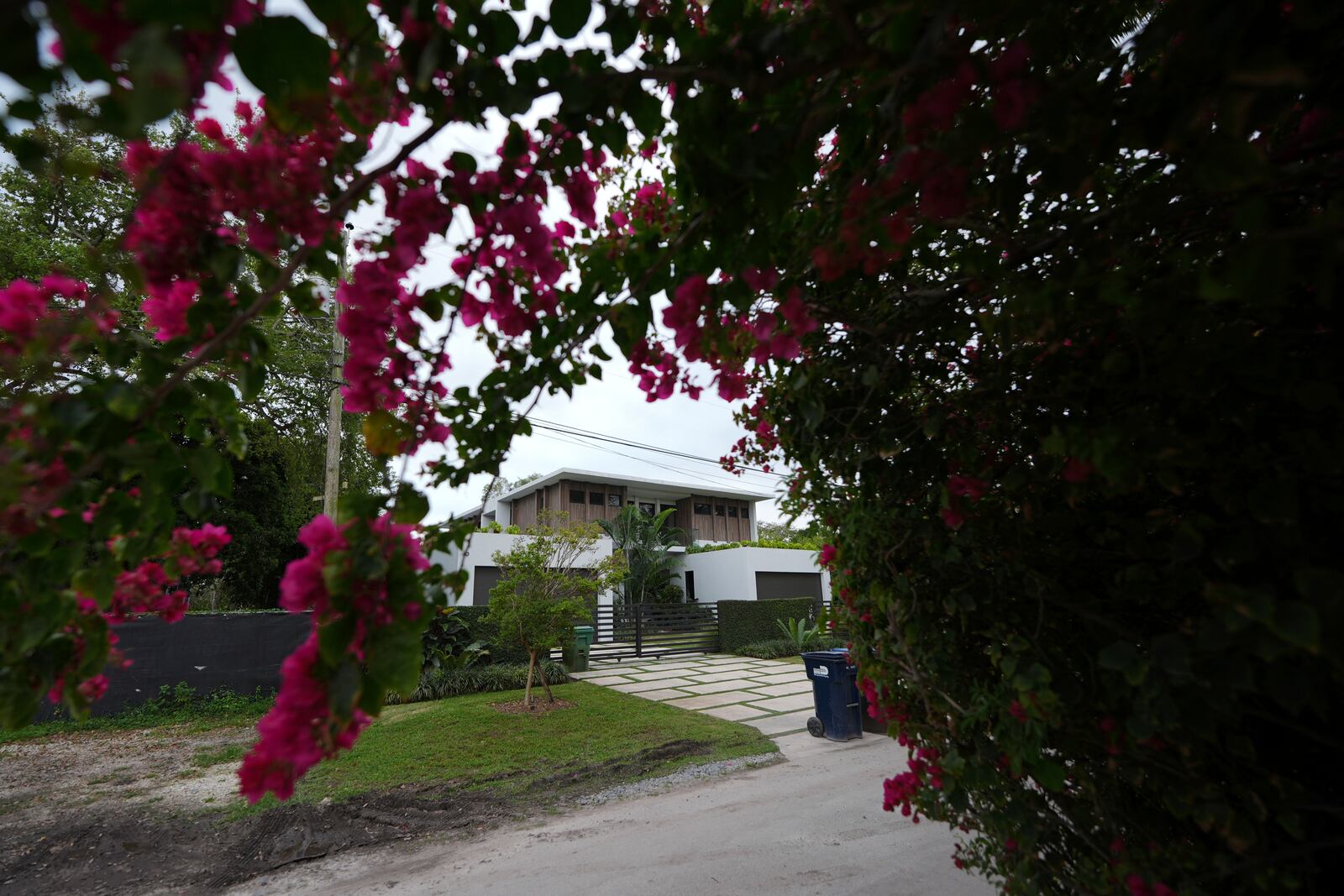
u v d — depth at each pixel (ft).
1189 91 2.96
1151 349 4.16
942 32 2.94
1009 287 4.44
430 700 28.58
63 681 3.87
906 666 6.11
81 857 12.68
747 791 15.79
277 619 28.96
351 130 3.17
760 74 3.15
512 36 3.17
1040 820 5.09
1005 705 4.89
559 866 11.62
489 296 4.45
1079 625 4.99
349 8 2.52
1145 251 4.23
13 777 18.44
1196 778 4.07
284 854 12.65
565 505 61.41
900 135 4.06
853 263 4.23
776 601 52.39
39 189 17.74
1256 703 4.37
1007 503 5.56
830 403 6.34
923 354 5.96
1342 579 2.89
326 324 30.63
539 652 27.20
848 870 10.78
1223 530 4.03
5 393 3.27
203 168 3.24
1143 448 3.73
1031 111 3.17
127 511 3.78
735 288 4.36
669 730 22.27
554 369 4.99
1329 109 3.27
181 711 26.27
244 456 4.37
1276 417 3.74
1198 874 4.25
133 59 1.87
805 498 7.98
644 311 4.50
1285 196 3.56
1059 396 4.79
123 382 3.25
